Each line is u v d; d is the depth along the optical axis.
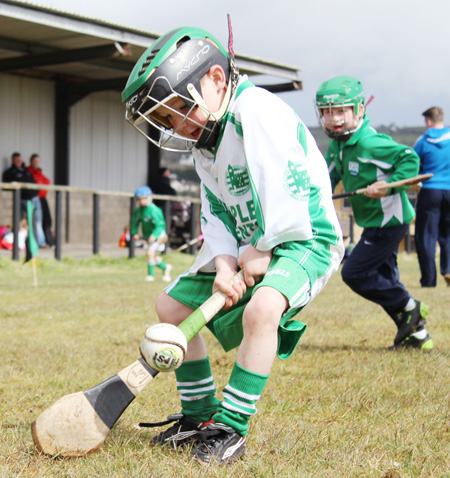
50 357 4.62
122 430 2.96
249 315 2.50
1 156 15.75
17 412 3.29
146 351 2.41
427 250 8.62
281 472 2.45
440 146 8.32
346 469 2.48
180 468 2.45
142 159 18.92
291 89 16.06
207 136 2.66
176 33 2.60
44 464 2.49
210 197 2.86
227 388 2.57
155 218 11.56
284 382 3.87
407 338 4.95
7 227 14.95
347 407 3.38
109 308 7.42
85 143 17.53
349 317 6.66
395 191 4.81
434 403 3.43
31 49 14.27
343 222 15.40
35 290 9.30
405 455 2.66
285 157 2.54
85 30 11.93
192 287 2.83
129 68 16.50
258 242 2.56
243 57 14.47
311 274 2.60
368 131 4.90
